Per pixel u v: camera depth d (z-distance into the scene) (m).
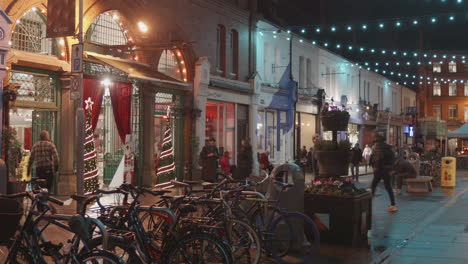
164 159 18.53
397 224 11.18
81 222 5.21
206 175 17.72
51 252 5.50
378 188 20.80
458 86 74.94
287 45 30.12
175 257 6.02
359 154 24.84
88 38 17.12
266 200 7.69
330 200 8.84
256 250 7.05
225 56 24.02
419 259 7.70
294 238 8.07
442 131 59.16
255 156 25.94
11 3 13.77
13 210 5.36
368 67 47.78
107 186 17.12
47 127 15.48
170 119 19.91
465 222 11.42
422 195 17.81
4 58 13.12
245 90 24.97
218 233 6.61
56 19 12.71
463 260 7.63
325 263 7.52
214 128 23.67
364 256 7.97
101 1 16.72
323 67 35.59
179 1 20.64
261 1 31.95
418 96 69.19
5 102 13.38
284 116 29.86
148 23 18.98
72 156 15.49
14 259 5.51
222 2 23.42
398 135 56.50
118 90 17.06
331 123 9.52
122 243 5.61
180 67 21.38
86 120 15.51
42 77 15.05
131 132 18.14
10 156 13.35
